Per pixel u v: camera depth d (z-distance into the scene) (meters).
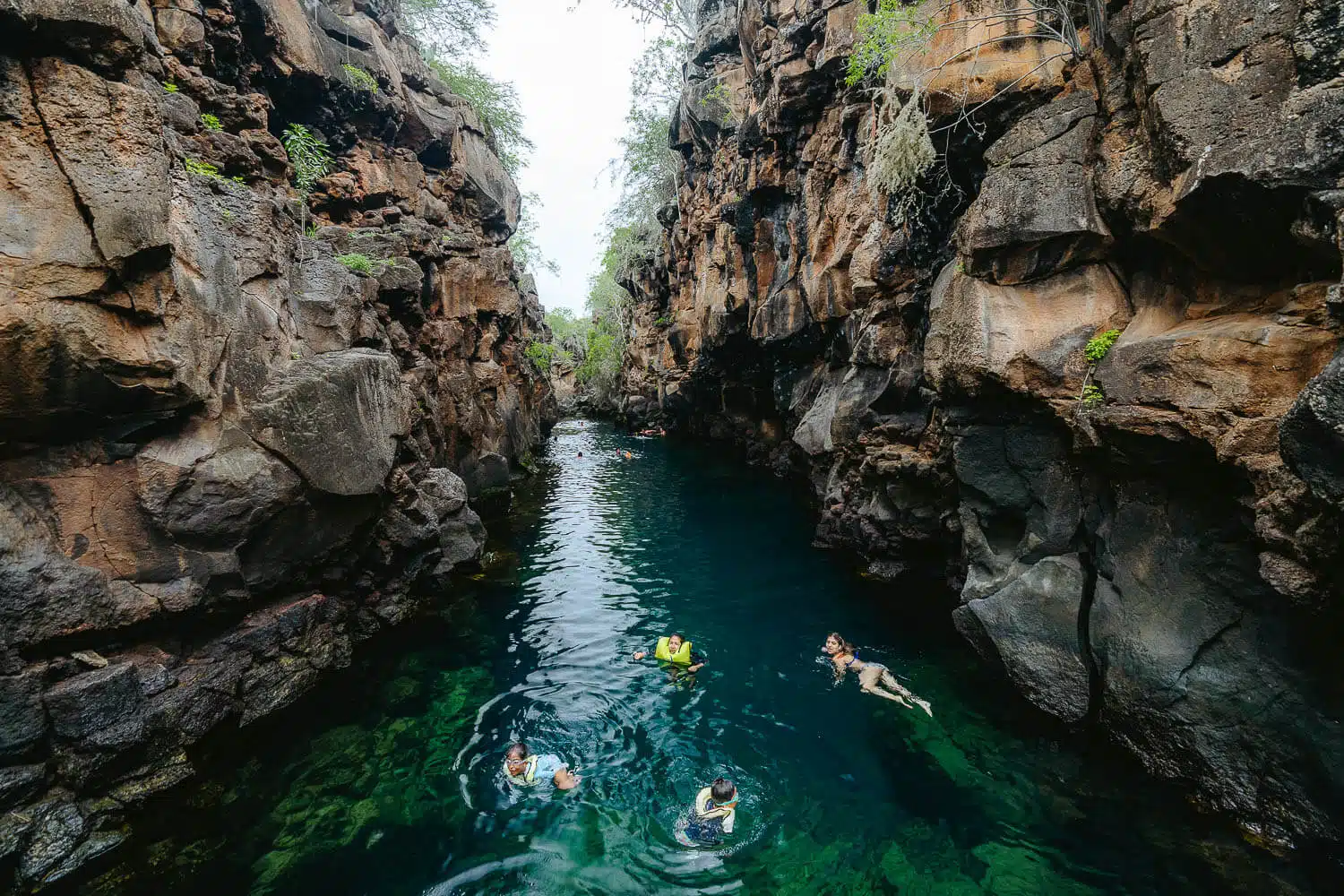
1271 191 5.15
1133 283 7.14
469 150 22.97
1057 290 7.62
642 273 37.91
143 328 6.52
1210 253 6.07
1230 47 5.58
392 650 9.79
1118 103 6.90
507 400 22.45
